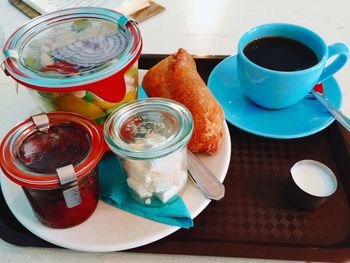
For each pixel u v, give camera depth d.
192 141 0.53
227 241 0.49
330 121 0.62
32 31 0.53
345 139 0.61
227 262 0.47
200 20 0.93
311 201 0.50
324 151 0.61
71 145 0.45
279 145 0.62
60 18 0.56
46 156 0.43
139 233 0.45
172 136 0.43
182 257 0.47
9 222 0.51
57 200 0.43
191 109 0.54
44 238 0.46
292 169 0.54
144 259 0.47
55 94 0.48
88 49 0.50
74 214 0.45
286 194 0.54
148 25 0.91
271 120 0.63
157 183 0.45
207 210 0.52
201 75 0.76
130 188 0.48
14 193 0.50
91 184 0.45
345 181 0.56
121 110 0.47
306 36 0.65
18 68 0.47
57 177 0.39
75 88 0.45
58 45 0.51
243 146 0.62
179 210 0.47
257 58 0.64
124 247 0.44
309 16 0.94
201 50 0.83
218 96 0.68
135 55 0.49
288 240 0.49
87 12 0.56
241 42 0.64
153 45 0.84
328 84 0.68
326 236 0.49
